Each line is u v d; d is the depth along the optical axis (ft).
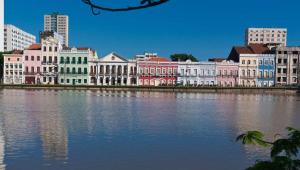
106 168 72.38
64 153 83.87
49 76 475.31
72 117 154.81
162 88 433.07
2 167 71.92
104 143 96.17
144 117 159.74
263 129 128.26
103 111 184.03
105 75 480.64
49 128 120.98
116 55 481.46
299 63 489.26
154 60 491.72
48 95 312.29
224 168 73.36
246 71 495.82
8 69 470.39
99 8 19.26
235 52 521.24
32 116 155.84
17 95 302.86
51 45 474.08
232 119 159.53
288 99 318.24
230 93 416.05
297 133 18.75
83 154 83.25
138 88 431.84
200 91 431.02
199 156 82.89
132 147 91.61
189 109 205.98
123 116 162.09
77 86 429.38
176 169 72.33
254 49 516.32
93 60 480.23
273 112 195.52
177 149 89.92
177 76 490.49
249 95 380.99
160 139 103.35
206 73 495.00
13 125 126.72
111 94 351.25
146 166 74.23
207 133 115.96
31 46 486.79
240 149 89.56
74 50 478.18
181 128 126.41
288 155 18.34
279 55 492.95
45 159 78.23
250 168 18.48
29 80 472.85
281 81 495.00
